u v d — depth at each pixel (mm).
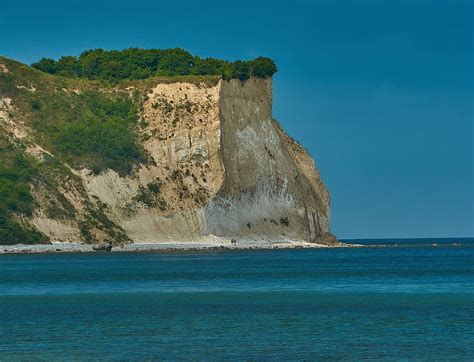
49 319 121062
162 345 100812
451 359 92438
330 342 102250
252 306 136250
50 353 96250
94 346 100250
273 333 108625
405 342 101938
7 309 132750
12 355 95250
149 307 135125
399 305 136875
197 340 103812
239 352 96562
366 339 104125
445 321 117688
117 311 130000
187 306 136500
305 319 120375
